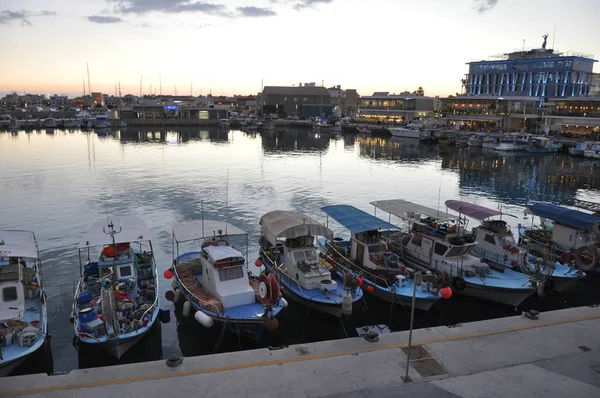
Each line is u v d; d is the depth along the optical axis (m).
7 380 11.66
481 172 62.06
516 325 15.68
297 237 21.62
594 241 25.97
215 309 17.75
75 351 17.00
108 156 70.19
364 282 21.62
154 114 146.12
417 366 12.93
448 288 19.81
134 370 12.34
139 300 18.75
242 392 11.48
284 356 13.30
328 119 149.12
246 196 43.91
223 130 132.88
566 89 115.00
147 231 21.59
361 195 45.94
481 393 11.62
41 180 49.25
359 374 12.43
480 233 25.05
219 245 21.30
